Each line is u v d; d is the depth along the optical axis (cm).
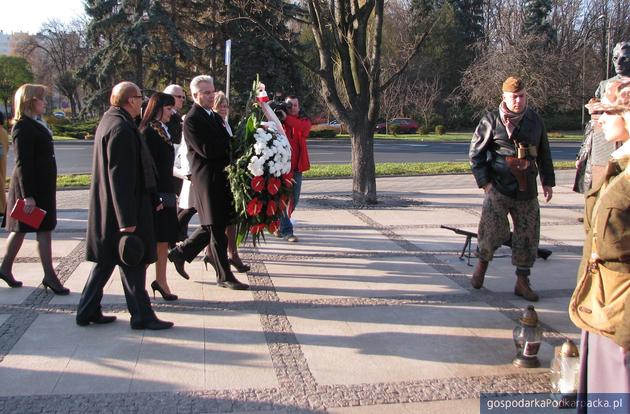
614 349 282
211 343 457
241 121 579
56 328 483
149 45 3241
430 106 4722
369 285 611
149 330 480
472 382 398
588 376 295
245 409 358
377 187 1352
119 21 3381
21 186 534
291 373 407
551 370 395
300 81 3506
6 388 379
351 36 1077
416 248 768
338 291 591
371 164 1095
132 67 3403
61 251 733
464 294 585
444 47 5025
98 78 3369
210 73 3406
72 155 2312
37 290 579
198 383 390
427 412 357
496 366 423
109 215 456
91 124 3772
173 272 650
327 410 358
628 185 274
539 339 420
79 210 1033
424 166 1794
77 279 618
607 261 282
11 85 5053
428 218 969
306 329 489
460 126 5053
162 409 355
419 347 455
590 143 741
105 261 464
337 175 1549
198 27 3347
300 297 571
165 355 434
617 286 280
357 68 1078
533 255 567
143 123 535
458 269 672
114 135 441
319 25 1053
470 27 5297
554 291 598
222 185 569
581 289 298
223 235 586
